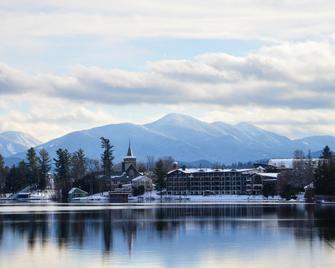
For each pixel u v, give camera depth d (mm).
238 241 133000
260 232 152000
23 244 129375
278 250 117750
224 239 137125
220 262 104438
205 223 183875
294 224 176750
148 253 115000
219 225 175250
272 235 144375
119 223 186375
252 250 118125
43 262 105000
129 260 106750
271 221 189875
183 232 154500
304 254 112125
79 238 140750
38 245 127688
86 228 167500
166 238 140375
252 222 186250
